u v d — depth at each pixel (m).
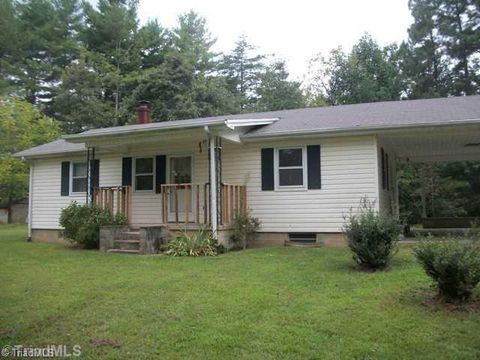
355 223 7.86
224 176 12.37
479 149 14.41
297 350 4.06
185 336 4.50
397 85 27.95
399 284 6.33
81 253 10.95
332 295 5.87
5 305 5.84
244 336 4.45
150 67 33.66
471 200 22.25
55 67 31.56
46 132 25.20
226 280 7.00
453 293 5.37
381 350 4.01
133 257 9.96
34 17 32.44
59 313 5.45
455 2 28.83
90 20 33.09
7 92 23.38
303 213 11.45
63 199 15.16
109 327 4.88
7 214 25.58
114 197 13.83
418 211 22.25
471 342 4.15
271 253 9.85
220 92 27.80
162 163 13.27
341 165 11.07
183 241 10.26
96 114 28.45
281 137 11.38
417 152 15.29
